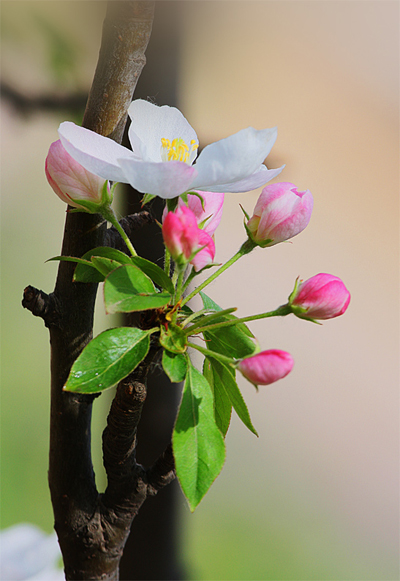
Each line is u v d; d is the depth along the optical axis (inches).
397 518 46.1
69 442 18.5
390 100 43.6
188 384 17.5
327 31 35.5
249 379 17.2
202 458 17.3
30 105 25.1
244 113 37.4
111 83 18.1
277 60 36.5
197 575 28.5
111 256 17.9
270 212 18.2
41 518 40.6
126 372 17.3
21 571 20.2
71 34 24.6
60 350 18.5
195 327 17.8
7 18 23.5
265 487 46.7
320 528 44.1
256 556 40.4
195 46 26.2
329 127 44.6
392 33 36.2
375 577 40.7
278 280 45.1
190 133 18.6
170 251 17.4
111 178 17.5
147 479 18.6
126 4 17.9
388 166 48.9
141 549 21.3
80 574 18.7
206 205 18.4
